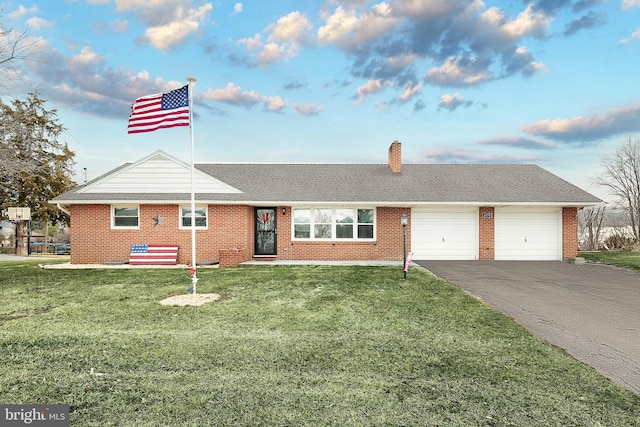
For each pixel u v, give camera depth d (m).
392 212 16.66
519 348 5.24
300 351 5.07
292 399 3.71
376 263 15.05
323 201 15.69
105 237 15.51
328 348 5.20
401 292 9.10
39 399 3.71
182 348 5.15
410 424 3.28
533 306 7.86
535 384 4.09
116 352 5.00
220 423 3.27
